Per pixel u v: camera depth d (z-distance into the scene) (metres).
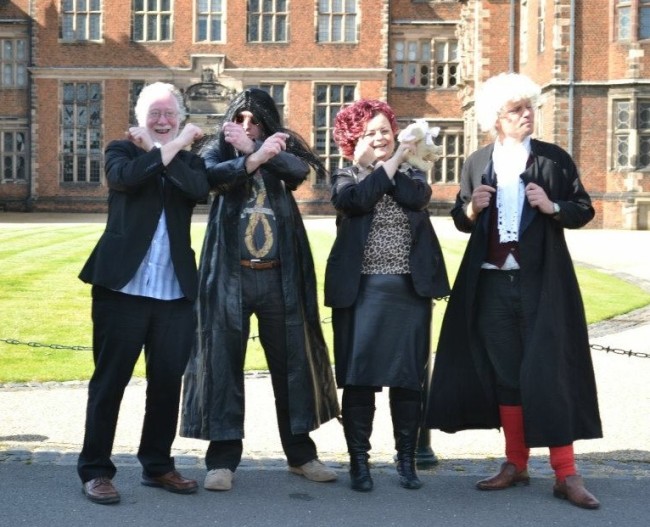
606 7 32.94
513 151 6.09
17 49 44.34
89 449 5.74
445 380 6.11
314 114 43.62
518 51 38.47
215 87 43.28
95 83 43.94
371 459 6.75
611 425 7.77
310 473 6.17
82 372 9.67
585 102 33.16
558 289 5.86
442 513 5.56
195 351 6.05
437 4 44.44
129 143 5.92
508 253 5.92
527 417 5.71
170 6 43.44
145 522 5.34
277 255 6.09
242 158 5.89
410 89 44.50
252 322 12.47
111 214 5.79
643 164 33.09
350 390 6.06
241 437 5.93
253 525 5.33
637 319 13.26
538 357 5.75
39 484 5.96
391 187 6.03
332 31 43.50
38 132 44.03
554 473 6.44
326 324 12.44
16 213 42.84
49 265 17.39
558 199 6.02
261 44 43.44
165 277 5.77
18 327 11.78
